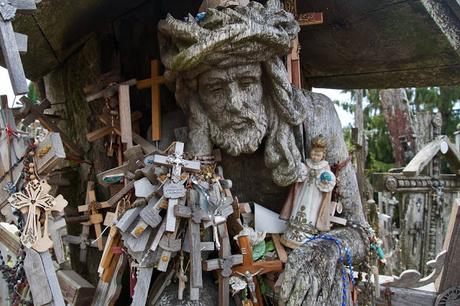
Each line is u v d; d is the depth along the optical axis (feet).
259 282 6.47
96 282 7.86
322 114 6.98
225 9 5.67
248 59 5.86
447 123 36.96
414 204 17.87
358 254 6.64
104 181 6.21
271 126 6.46
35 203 5.25
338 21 8.21
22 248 5.25
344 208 6.92
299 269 5.75
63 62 8.54
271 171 6.63
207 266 5.64
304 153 6.81
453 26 7.36
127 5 7.84
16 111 7.34
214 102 6.18
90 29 7.80
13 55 4.86
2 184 5.54
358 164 11.13
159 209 5.36
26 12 5.08
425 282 9.54
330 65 9.70
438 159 16.96
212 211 5.54
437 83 9.68
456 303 9.13
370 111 37.35
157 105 7.07
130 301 7.25
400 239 18.38
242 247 6.00
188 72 6.17
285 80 6.21
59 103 8.81
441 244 17.87
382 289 9.40
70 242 7.18
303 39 8.98
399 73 9.46
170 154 5.60
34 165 5.36
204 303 5.74
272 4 6.05
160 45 6.48
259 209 6.66
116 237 5.83
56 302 5.14
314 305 5.70
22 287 5.38
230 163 6.88
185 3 8.44
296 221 6.44
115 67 8.04
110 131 7.04
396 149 22.43
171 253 5.50
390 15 7.55
